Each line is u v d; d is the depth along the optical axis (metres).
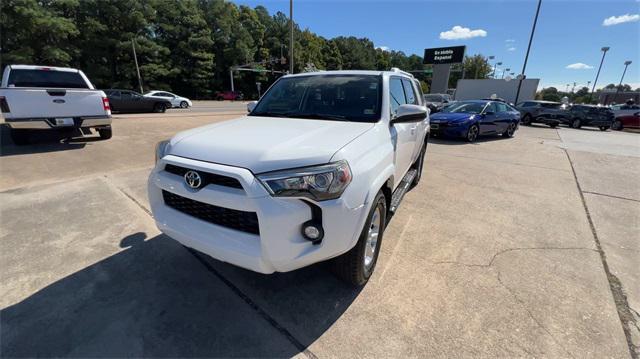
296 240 1.87
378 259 2.97
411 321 2.19
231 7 58.94
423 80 81.94
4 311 2.20
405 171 3.91
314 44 74.38
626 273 2.83
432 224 3.80
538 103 19.34
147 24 44.56
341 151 1.97
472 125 10.22
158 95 23.83
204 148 2.08
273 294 2.45
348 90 3.14
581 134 15.10
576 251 3.21
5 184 4.83
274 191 1.80
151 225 3.53
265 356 1.90
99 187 4.74
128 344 1.96
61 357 1.85
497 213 4.20
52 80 7.75
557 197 4.92
